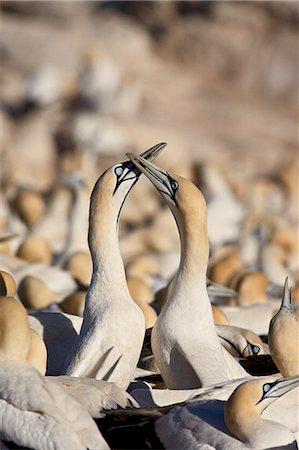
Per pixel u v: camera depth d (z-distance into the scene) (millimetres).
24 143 48875
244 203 33688
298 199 35156
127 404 9852
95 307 11266
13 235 21141
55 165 47156
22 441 8961
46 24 61469
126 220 29844
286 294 11109
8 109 51219
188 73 59625
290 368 10867
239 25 60219
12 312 9898
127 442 9219
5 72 56375
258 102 57531
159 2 62000
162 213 28672
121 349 11094
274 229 27359
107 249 11406
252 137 53156
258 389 9242
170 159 45531
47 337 11867
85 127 47781
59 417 8977
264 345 12953
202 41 60000
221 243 27469
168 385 11180
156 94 55688
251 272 18484
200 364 10836
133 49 59875
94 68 50656
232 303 17281
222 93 57531
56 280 17781
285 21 60188
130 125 50031
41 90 50438
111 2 64188
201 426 9164
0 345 9805
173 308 11180
